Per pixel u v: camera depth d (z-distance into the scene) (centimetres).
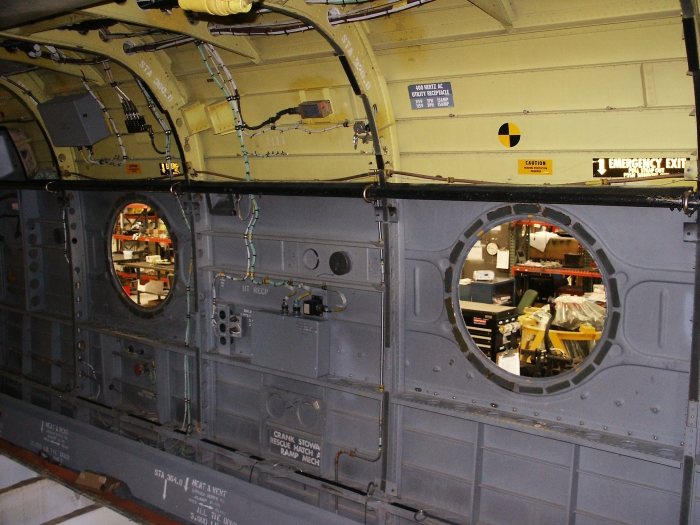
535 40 428
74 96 698
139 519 395
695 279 417
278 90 566
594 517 484
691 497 430
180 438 720
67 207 816
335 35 457
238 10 352
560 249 712
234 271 673
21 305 925
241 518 605
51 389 877
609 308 460
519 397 509
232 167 648
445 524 534
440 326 543
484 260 726
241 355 684
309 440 628
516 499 516
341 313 606
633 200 416
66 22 473
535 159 470
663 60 397
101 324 822
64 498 432
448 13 440
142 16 462
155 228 955
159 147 694
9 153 853
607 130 437
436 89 487
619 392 464
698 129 388
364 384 593
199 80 614
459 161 507
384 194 528
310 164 589
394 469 571
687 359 435
